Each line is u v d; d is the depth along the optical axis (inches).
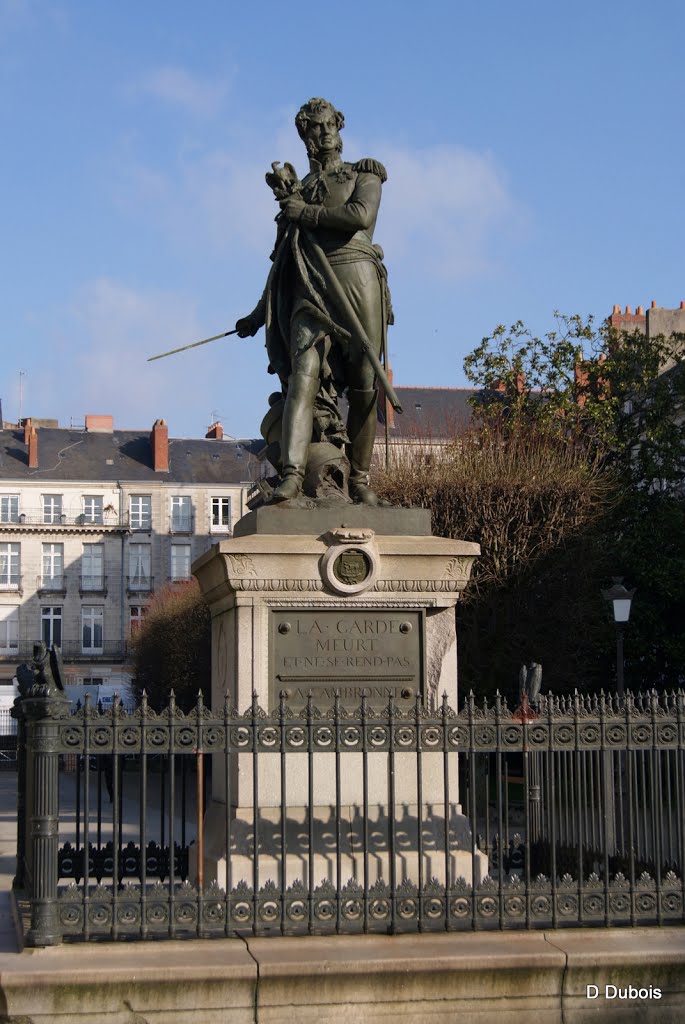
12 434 3083.2
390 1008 243.6
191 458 3085.6
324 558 294.0
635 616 1143.6
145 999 237.5
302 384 312.2
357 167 326.6
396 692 297.9
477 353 1322.6
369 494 320.8
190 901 259.1
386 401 329.1
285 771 273.4
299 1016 240.7
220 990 239.3
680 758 280.2
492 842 399.5
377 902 263.1
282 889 260.7
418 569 300.2
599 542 1107.3
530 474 1066.1
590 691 1159.6
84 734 260.4
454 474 1075.9
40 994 234.1
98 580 2960.1
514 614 1048.8
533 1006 247.8
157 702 1909.4
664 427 1250.0
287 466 305.9
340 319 319.6
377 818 289.0
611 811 381.4
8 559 2935.5
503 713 272.2
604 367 1293.1
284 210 320.5
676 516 1184.8
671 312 1817.2
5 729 2341.3
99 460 3038.9
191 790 960.3
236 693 291.7
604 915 270.8
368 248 324.2
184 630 1771.7
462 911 267.0
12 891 341.7
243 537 292.4
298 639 294.7
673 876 276.5
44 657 263.3
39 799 257.6
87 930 256.2
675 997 251.6
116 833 260.2
